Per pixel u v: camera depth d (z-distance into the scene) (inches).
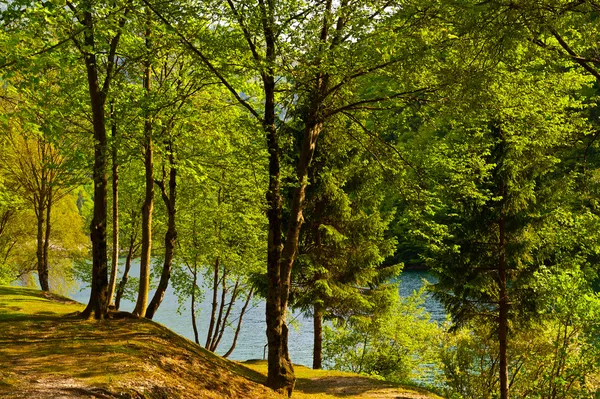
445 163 532.7
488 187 701.9
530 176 690.8
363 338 928.9
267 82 426.3
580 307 635.5
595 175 616.4
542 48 462.0
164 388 319.9
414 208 524.7
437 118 471.2
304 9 409.4
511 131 573.6
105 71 492.1
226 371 434.0
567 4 386.0
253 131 446.0
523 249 698.2
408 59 411.8
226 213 741.9
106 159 432.1
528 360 732.0
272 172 436.5
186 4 405.1
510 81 473.4
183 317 1528.1
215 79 507.5
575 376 628.4
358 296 808.9
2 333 407.5
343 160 768.9
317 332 811.4
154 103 439.2
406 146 524.7
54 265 1245.1
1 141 762.8
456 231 736.3
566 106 594.9
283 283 479.8
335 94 495.5
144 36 499.2
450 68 423.5
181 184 772.6
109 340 402.3
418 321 938.7
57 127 374.6
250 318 1539.1
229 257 807.1
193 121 530.6
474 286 709.3
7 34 333.1
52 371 305.7
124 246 971.9
